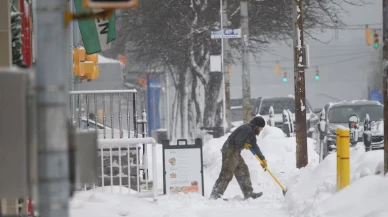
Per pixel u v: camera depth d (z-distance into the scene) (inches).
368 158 1294.3
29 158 512.7
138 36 4079.7
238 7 3784.5
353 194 1079.0
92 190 1339.8
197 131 3919.8
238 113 3828.7
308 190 1304.1
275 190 1610.5
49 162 489.1
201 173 1494.8
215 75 3818.9
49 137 490.9
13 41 981.8
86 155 551.5
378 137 2192.4
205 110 3848.4
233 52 4367.6
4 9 949.2
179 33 3855.8
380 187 1066.7
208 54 3863.2
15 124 508.4
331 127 2295.8
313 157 2204.7
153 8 3914.9
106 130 1598.2
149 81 4525.1
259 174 1808.6
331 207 1074.7
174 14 3873.0
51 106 493.7
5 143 508.4
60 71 498.9
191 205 1323.8
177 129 4761.3
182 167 1492.4
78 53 2101.4
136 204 1159.0
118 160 1430.9
